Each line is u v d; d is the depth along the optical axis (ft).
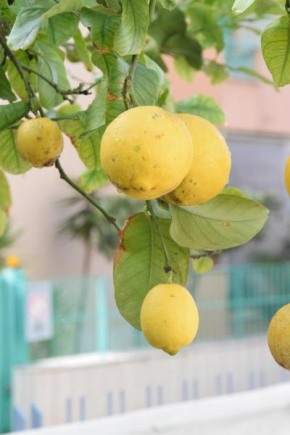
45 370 13.10
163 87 3.13
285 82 2.95
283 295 20.92
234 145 27.43
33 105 3.34
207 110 4.51
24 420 12.57
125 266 3.20
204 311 19.54
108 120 2.97
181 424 7.62
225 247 3.05
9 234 18.44
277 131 20.30
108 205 21.54
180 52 4.55
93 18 2.85
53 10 2.82
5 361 14.11
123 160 2.40
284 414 8.48
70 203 21.75
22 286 14.39
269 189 28.04
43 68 3.90
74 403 13.25
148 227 3.21
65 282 17.17
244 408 8.29
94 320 17.10
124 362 13.91
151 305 2.81
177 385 14.64
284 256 26.81
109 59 2.97
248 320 20.21
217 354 15.35
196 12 4.56
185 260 3.20
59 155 3.27
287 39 2.88
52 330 16.30
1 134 3.86
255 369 15.97
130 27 2.68
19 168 4.03
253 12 4.29
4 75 3.47
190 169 2.62
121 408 13.76
